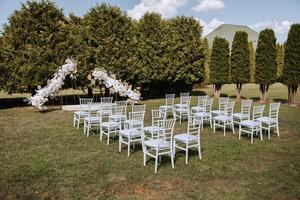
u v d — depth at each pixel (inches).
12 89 649.0
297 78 669.3
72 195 217.9
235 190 229.8
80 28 719.1
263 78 747.4
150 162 291.3
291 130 437.7
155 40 813.9
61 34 667.4
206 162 293.0
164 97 900.6
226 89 1220.5
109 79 665.0
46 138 378.6
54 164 281.7
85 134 401.7
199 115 446.0
